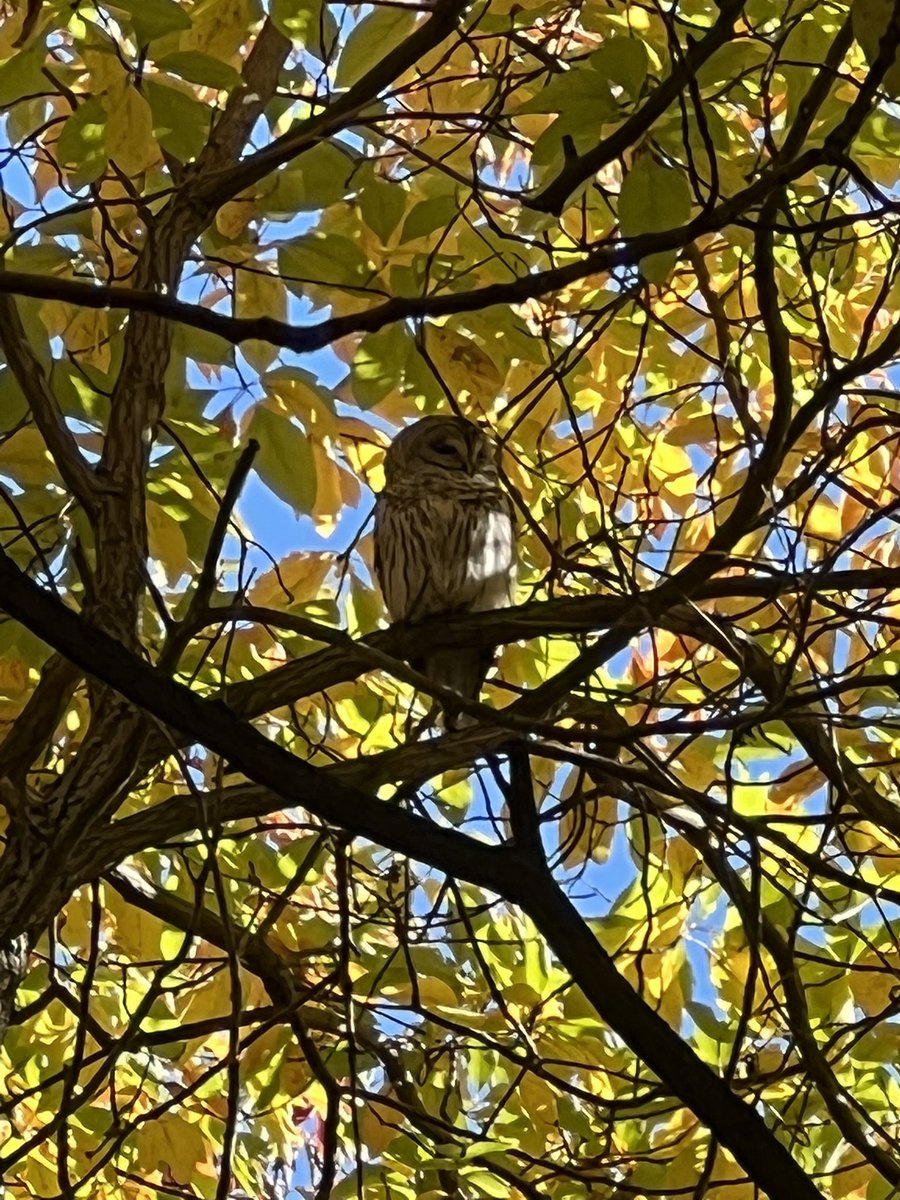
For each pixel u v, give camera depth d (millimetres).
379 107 4445
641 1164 4270
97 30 3414
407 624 3893
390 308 2344
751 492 3270
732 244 4328
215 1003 4734
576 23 4523
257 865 4730
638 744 3348
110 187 4707
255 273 3930
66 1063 4258
